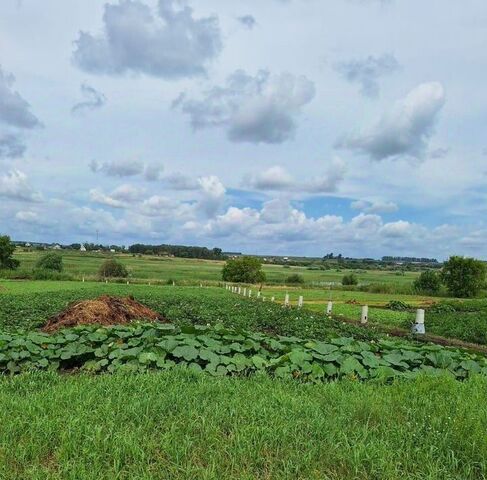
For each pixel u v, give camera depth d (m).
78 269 86.62
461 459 5.18
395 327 24.30
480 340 20.83
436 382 7.71
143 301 28.41
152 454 5.13
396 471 4.85
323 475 4.83
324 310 31.69
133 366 8.86
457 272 58.81
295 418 6.08
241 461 5.02
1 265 74.38
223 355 9.38
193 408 6.24
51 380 8.09
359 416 6.23
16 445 5.21
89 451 5.06
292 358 8.92
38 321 17.02
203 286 63.62
